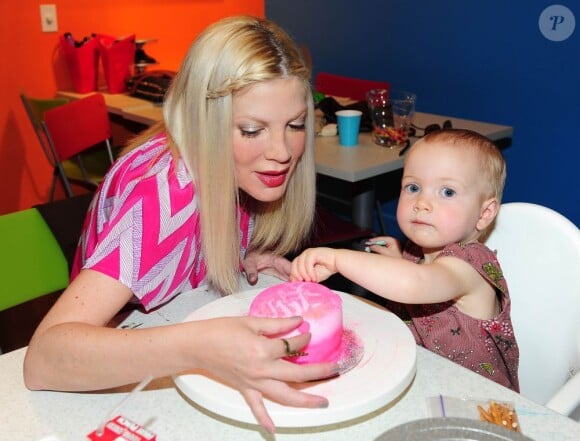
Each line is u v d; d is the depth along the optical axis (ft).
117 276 2.93
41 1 10.91
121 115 9.68
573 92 8.60
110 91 11.01
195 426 2.47
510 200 9.75
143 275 3.05
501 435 2.21
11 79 10.96
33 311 8.62
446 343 3.69
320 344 2.57
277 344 2.32
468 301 3.63
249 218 4.02
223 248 3.38
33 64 11.11
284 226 4.10
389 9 10.52
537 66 8.89
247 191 3.38
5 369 2.88
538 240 3.79
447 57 9.93
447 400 2.58
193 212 3.25
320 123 8.11
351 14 11.14
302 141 3.41
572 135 8.77
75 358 2.55
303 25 12.09
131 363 2.48
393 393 2.46
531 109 9.12
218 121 3.13
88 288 2.89
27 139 11.33
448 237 3.61
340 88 9.80
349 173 6.44
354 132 7.38
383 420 2.48
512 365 3.69
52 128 8.13
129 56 10.93
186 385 2.51
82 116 8.51
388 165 6.73
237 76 3.03
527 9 8.78
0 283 4.13
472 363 3.66
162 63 12.70
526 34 8.88
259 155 3.20
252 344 2.30
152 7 12.23
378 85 9.22
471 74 9.70
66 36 11.03
